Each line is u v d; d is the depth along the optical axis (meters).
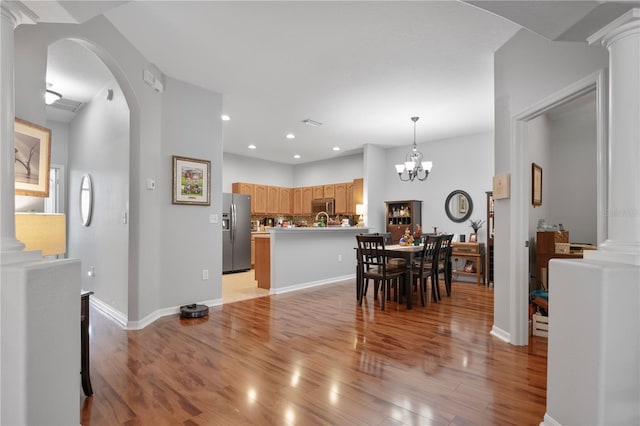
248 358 2.58
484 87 3.97
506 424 1.73
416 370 2.37
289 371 2.36
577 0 1.48
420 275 4.23
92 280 4.24
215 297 4.23
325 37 2.91
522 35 2.77
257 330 3.25
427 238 4.23
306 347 2.81
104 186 3.91
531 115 2.71
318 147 7.15
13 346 1.22
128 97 3.20
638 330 1.37
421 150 6.76
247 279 6.28
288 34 2.87
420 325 3.41
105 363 2.48
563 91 2.33
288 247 5.24
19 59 1.96
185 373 2.32
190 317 3.65
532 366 2.43
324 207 8.32
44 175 2.11
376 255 4.20
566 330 1.55
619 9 1.50
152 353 2.68
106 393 2.05
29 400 1.24
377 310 4.02
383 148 7.23
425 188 6.68
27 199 2.09
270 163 8.77
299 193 8.91
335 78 3.74
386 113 4.91
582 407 1.45
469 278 6.03
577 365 1.48
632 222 1.43
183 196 3.86
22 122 1.96
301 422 1.75
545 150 4.35
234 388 2.11
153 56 3.29
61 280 1.43
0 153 1.34
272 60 3.34
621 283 1.36
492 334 3.13
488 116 5.04
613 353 1.36
